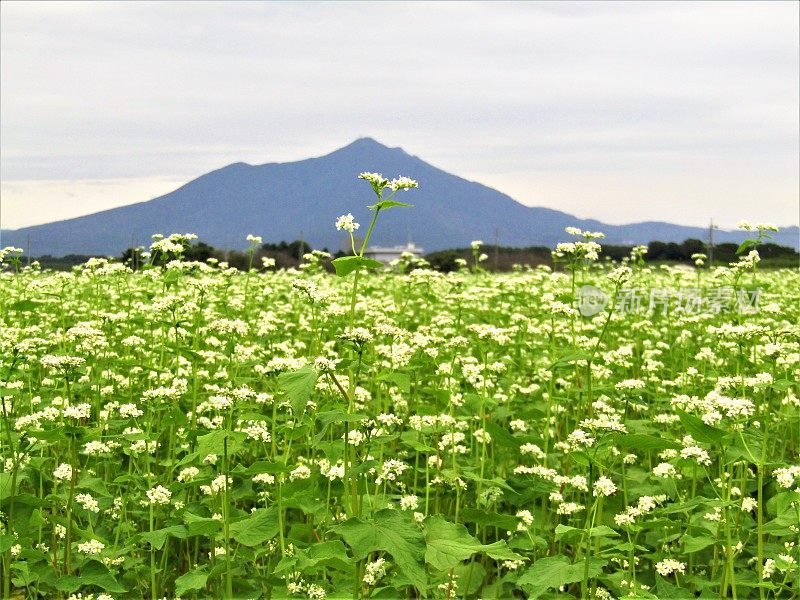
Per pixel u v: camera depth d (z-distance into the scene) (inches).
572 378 82.3
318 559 52.7
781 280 172.9
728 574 57.7
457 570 62.7
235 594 57.5
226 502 54.9
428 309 118.2
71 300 120.4
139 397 77.6
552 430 76.7
